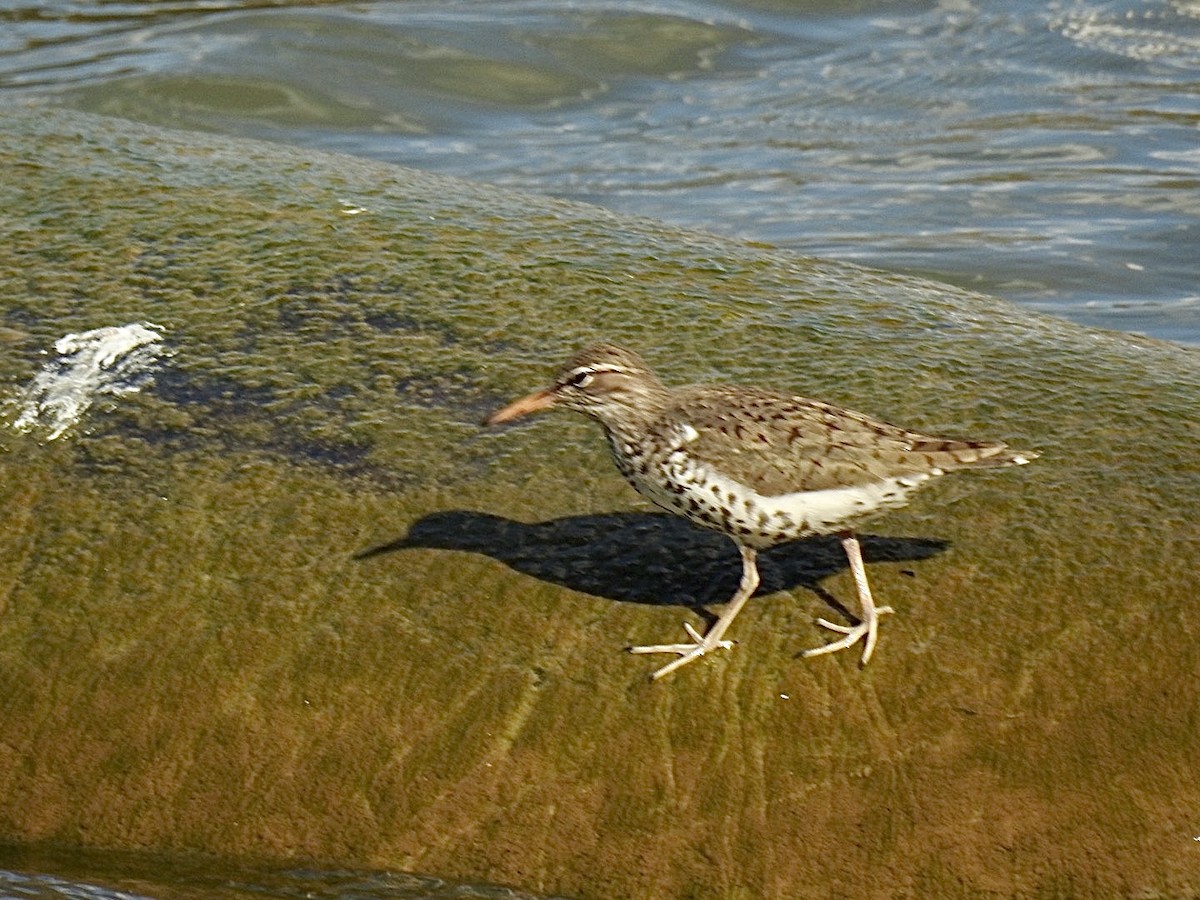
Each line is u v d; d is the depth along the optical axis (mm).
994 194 23281
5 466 12414
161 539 11766
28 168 16281
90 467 12344
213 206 15523
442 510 11758
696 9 30141
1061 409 12492
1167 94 26469
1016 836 9977
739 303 14188
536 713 10594
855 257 21250
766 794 10203
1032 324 14383
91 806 10797
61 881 10367
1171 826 9938
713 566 11289
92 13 29859
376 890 10219
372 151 25109
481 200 16312
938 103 26625
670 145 25344
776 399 10703
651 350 13383
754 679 10562
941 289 15320
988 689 10391
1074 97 26562
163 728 10914
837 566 11172
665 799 10266
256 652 11062
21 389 12969
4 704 11117
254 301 13922
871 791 10148
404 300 13961
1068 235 21969
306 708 10828
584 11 29938
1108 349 13727
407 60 27953
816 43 29078
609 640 10836
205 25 29000
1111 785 10047
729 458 10336
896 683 10469
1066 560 10961
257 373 13086
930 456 10359
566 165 24609
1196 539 11031
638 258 14953
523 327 13625
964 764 10164
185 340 13469
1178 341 18594
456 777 10492
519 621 11000
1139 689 10328
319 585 11344
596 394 10828
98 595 11516
